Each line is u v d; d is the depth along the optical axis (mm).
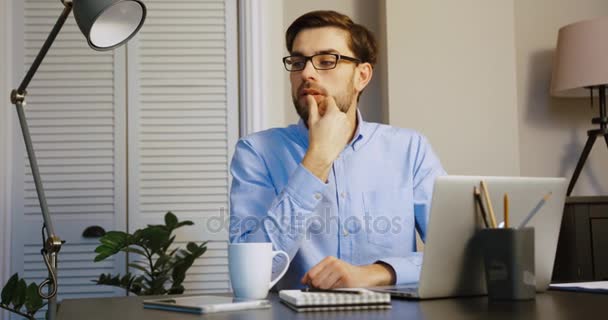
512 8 2789
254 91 2758
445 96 2748
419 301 1031
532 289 1025
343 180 1751
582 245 2414
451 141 2740
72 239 2754
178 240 2789
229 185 2814
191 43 2832
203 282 2797
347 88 1668
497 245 1024
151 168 2799
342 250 1726
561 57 2676
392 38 2750
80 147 2775
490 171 2746
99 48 1500
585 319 808
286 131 1814
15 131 2746
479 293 1103
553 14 2980
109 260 2762
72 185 2766
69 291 2744
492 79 2768
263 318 851
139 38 2818
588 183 2949
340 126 1497
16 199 2732
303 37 1663
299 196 1402
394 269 1304
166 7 2830
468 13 2779
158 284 2496
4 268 2686
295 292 1012
